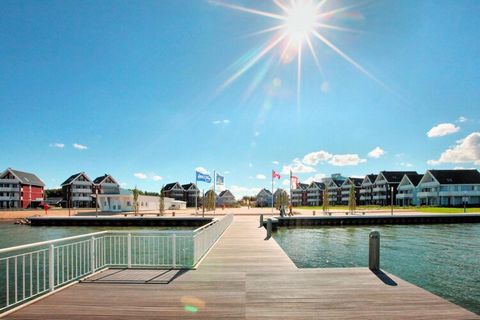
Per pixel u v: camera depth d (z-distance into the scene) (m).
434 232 31.08
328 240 25.56
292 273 9.12
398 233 30.23
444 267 15.60
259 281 8.31
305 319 5.88
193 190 117.44
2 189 86.81
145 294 7.27
